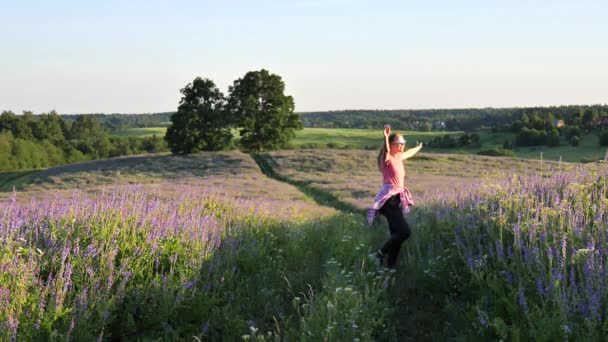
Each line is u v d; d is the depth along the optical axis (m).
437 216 9.29
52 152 139.62
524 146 127.50
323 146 148.12
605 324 4.55
